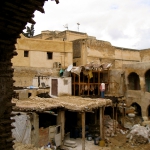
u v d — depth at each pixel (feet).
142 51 127.75
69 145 57.93
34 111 51.21
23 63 90.02
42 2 17.83
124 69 97.76
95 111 76.07
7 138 20.33
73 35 119.65
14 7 16.55
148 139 64.03
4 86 19.90
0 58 19.16
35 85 86.53
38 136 51.98
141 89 91.25
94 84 90.53
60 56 98.53
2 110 19.79
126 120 85.51
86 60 101.76
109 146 59.82
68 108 56.18
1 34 17.95
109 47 112.78
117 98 78.95
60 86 79.20
